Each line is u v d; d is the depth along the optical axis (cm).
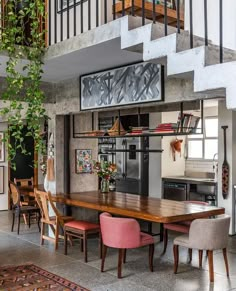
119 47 367
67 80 577
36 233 673
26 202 738
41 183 973
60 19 452
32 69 423
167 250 561
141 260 509
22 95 502
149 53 270
